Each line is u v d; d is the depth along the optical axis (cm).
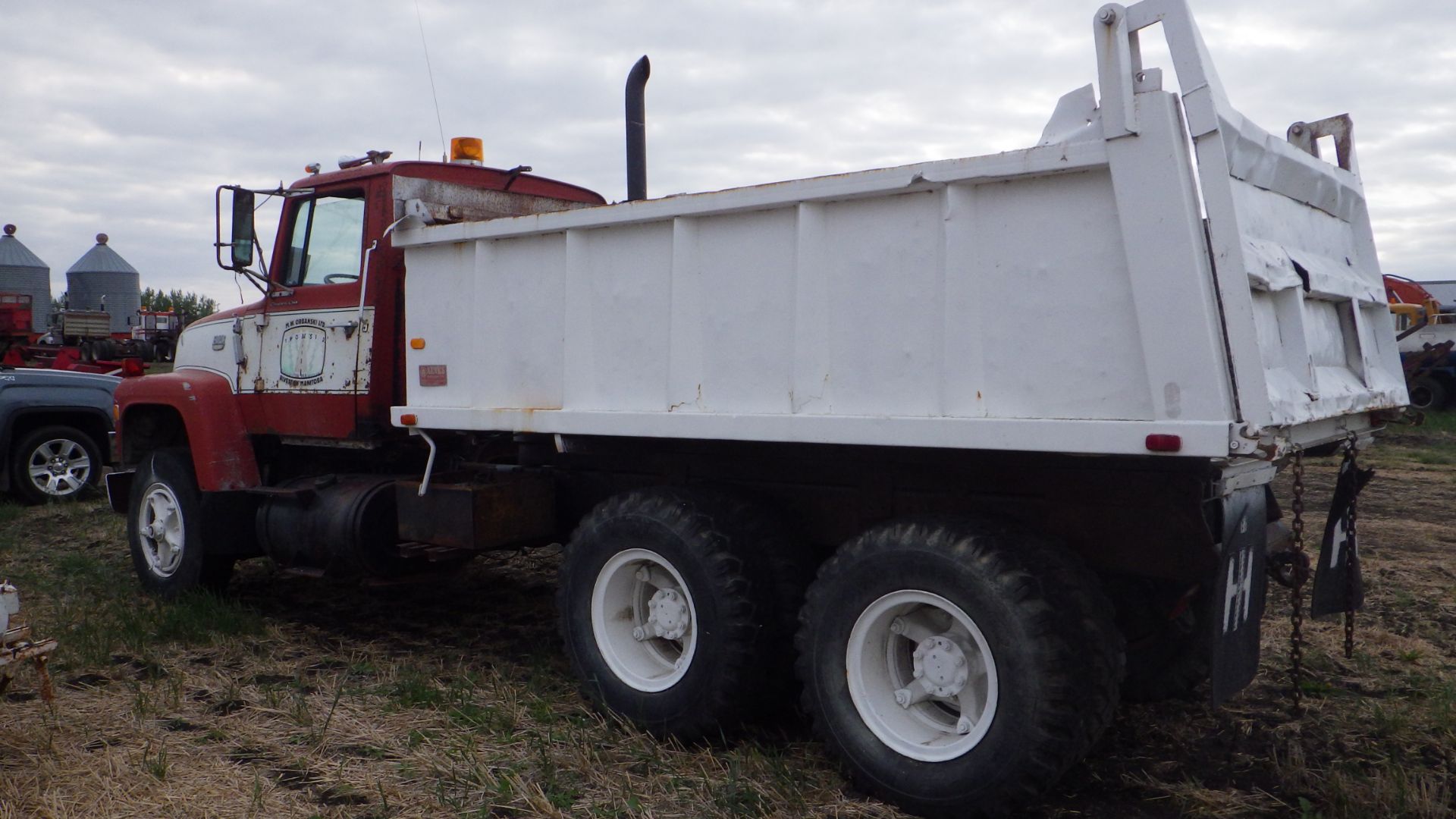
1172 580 356
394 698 448
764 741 403
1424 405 1916
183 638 543
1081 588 324
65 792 354
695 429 385
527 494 480
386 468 582
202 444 595
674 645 430
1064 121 327
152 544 647
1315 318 364
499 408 458
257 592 668
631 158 615
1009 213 320
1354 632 529
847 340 354
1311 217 390
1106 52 295
